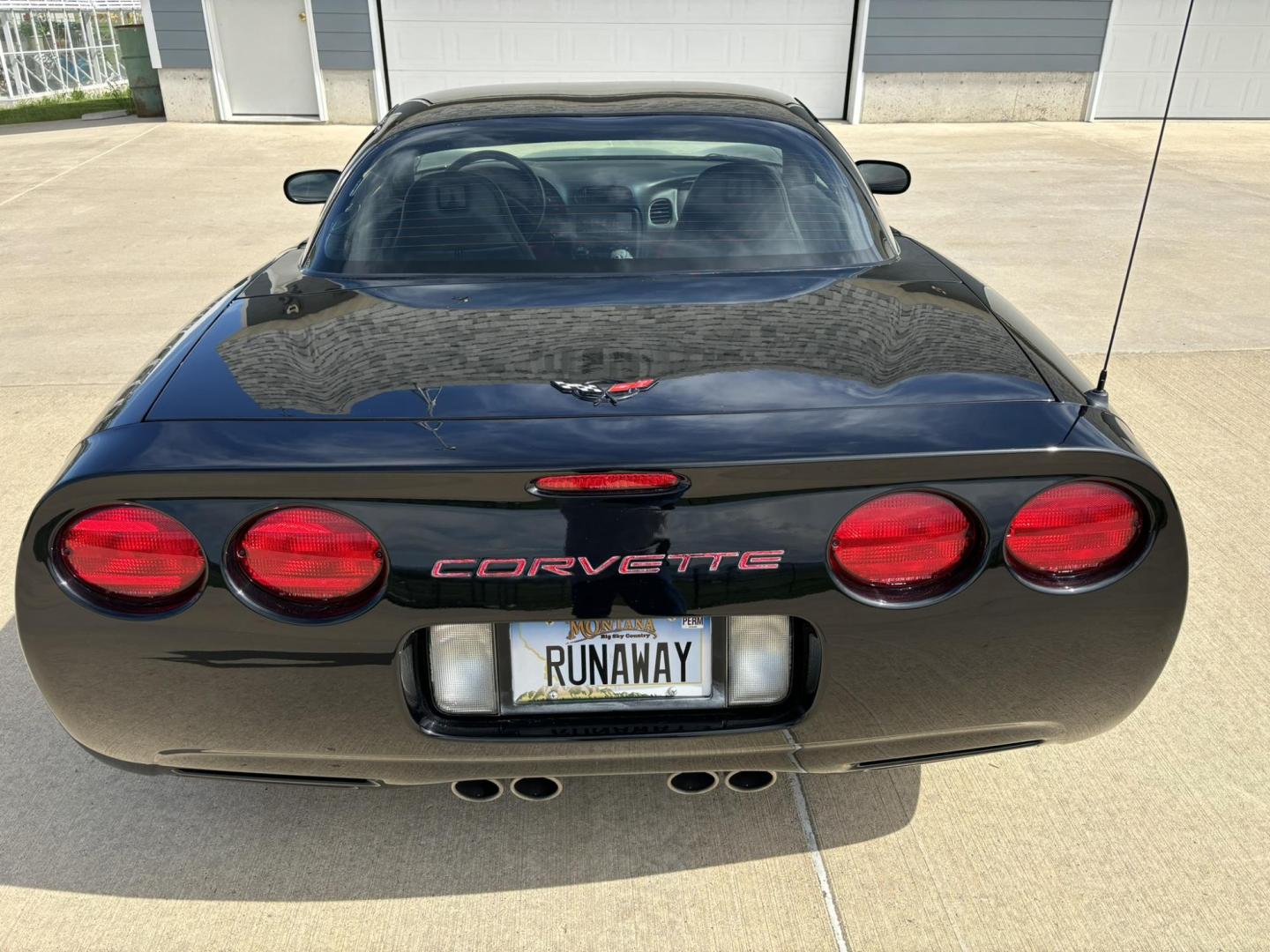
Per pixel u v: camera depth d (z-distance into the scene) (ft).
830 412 5.11
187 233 24.54
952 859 6.42
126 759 5.57
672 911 6.07
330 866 6.42
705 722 5.33
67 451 12.51
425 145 7.96
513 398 5.21
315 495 4.79
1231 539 10.30
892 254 7.59
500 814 6.84
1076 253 22.26
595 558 4.84
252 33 40.52
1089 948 5.77
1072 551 5.07
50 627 5.06
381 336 5.99
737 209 7.45
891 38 40.37
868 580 5.01
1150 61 42.04
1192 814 6.78
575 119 8.26
